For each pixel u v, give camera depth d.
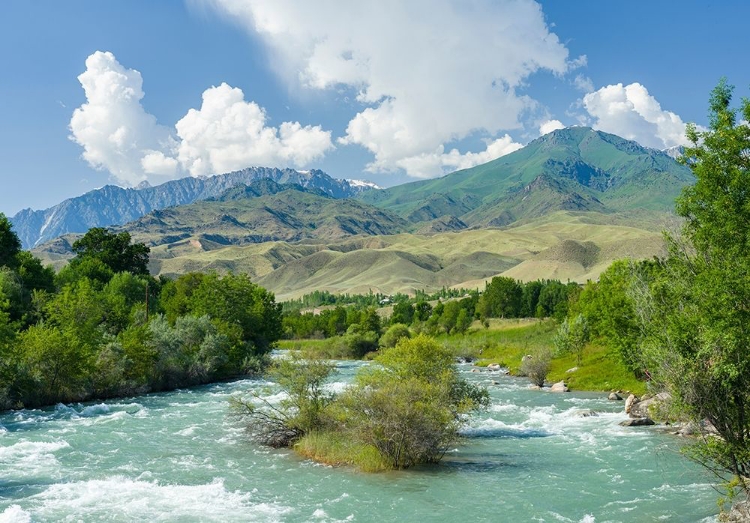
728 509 23.05
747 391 18.23
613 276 69.25
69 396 57.81
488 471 30.47
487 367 97.50
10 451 34.81
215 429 42.25
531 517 23.34
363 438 31.03
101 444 36.94
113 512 23.61
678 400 19.02
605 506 24.66
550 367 85.62
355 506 24.64
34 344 56.41
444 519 23.14
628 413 47.12
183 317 92.12
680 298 20.02
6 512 23.11
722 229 18.50
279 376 36.28
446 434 31.84
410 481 28.45
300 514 23.64
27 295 87.50
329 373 37.19
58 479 28.70
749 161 18.78
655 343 19.75
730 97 19.52
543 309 168.50
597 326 72.69
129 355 65.69
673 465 31.45
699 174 19.33
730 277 17.55
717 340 17.73
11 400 52.78
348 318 178.75
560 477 29.27
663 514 23.45
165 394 65.62
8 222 100.56
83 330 64.62
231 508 24.28
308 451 33.75
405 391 31.44
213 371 79.19
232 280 100.25
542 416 48.09
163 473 29.81
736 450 18.48
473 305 199.38
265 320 105.12
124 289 112.31
